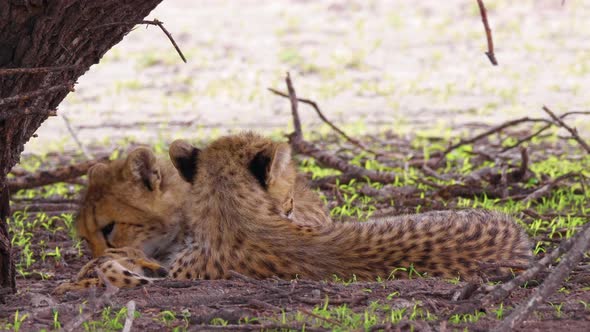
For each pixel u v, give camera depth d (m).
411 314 7.70
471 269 9.20
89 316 7.66
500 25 32.94
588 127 20.11
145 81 27.28
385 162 16.12
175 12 36.53
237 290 8.54
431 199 13.64
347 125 21.03
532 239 11.18
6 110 8.03
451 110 22.75
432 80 26.52
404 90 25.27
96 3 8.01
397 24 33.75
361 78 27.16
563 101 23.30
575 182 14.75
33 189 15.20
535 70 27.08
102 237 10.16
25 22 7.86
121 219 10.02
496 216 10.65
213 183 9.46
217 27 34.09
